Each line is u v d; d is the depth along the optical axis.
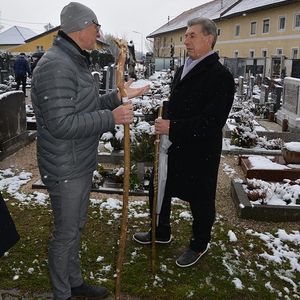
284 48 30.27
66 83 2.07
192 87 2.83
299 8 28.19
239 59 27.61
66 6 2.20
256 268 3.09
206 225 3.04
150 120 8.24
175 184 3.03
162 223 3.32
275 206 3.98
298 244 3.51
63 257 2.34
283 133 8.16
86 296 2.61
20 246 3.30
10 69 28.36
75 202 2.31
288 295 2.76
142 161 4.90
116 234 3.58
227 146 7.12
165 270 3.01
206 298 2.69
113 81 14.40
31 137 7.42
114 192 4.66
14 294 2.65
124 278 2.88
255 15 33.66
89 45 2.27
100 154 6.09
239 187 4.53
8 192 4.61
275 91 10.61
